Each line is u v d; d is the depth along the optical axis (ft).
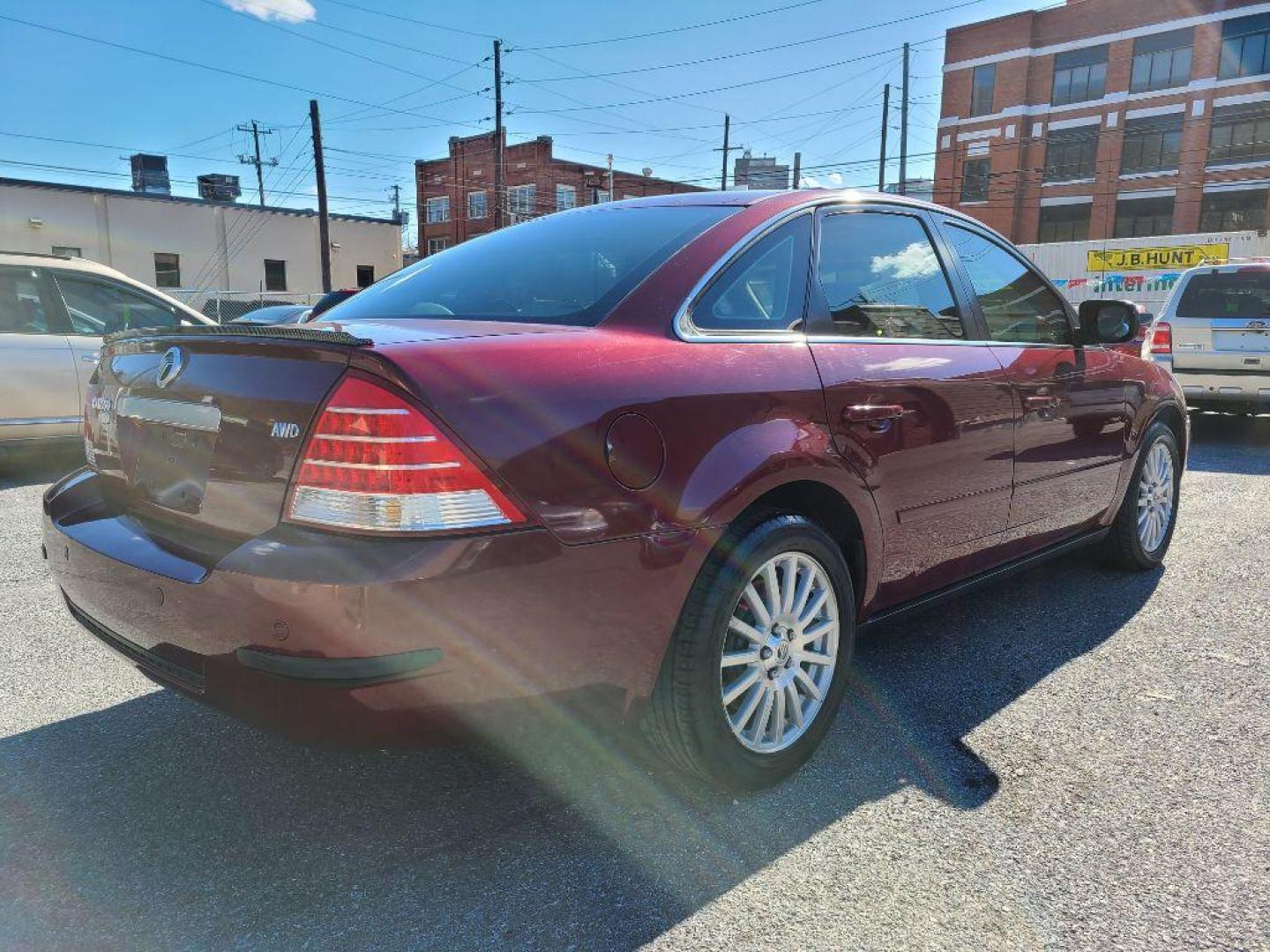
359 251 128.36
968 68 139.23
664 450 6.75
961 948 5.99
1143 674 10.44
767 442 7.41
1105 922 6.24
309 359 6.07
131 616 6.77
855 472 8.27
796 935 6.14
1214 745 8.73
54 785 8.11
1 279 21.38
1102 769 8.32
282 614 5.67
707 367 7.29
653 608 6.75
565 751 8.56
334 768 8.42
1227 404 30.40
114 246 105.50
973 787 8.04
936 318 10.03
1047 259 95.30
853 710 9.58
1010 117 135.44
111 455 7.85
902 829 7.37
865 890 6.60
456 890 6.64
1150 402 13.35
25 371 21.43
